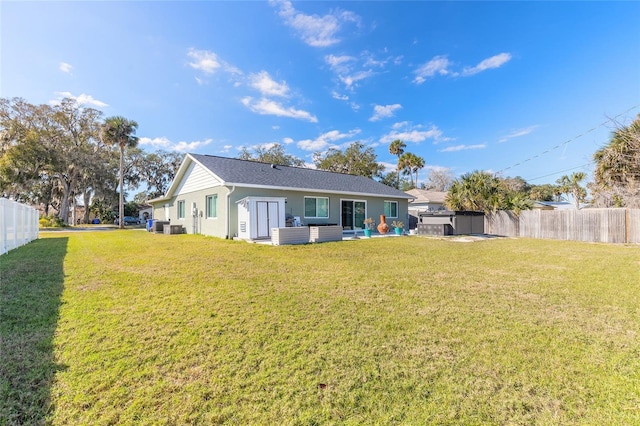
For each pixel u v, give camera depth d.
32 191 30.25
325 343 2.82
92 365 2.41
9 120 25.02
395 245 10.51
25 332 3.02
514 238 14.26
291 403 1.98
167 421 1.81
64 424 1.78
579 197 25.09
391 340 2.89
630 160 11.14
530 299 4.21
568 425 1.78
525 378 2.26
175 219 18.48
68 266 6.43
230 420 1.83
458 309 3.79
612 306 3.91
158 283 5.03
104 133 26.94
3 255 7.98
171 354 2.60
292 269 6.23
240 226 12.28
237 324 3.27
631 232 12.20
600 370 2.37
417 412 1.91
